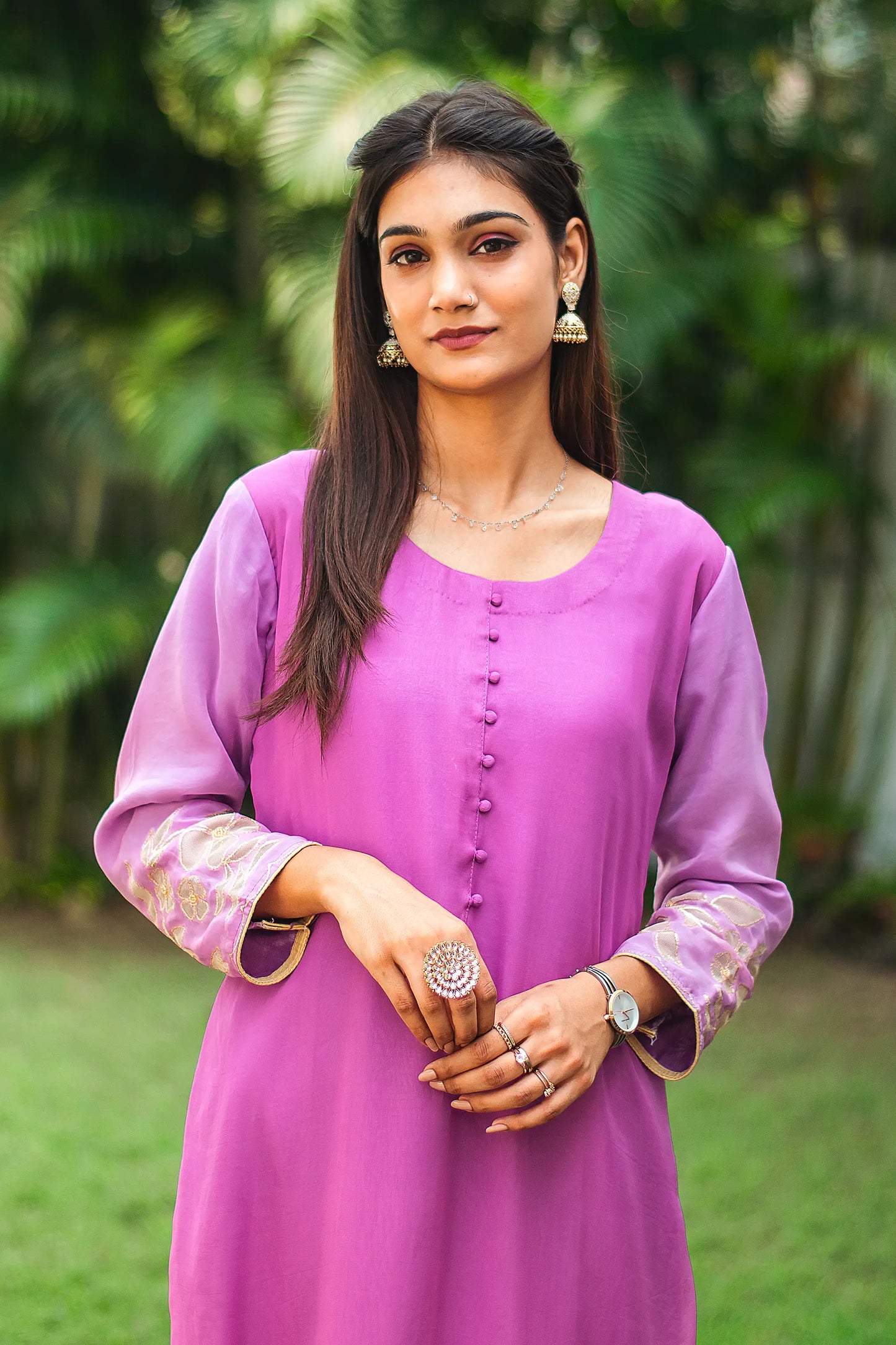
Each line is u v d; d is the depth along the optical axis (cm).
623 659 135
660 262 482
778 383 520
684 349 513
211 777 138
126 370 491
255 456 464
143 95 524
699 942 138
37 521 557
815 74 516
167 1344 250
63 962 481
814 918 528
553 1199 131
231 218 535
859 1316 263
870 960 499
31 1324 255
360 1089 129
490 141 129
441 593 134
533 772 130
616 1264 134
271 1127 132
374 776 130
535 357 134
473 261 130
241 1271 132
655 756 142
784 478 490
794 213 542
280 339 502
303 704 134
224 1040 137
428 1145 127
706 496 530
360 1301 125
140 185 532
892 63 486
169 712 140
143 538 565
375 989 131
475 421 138
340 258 143
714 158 508
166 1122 345
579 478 146
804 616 550
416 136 130
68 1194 305
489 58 481
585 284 146
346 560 134
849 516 530
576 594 137
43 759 557
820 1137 345
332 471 140
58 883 552
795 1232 295
